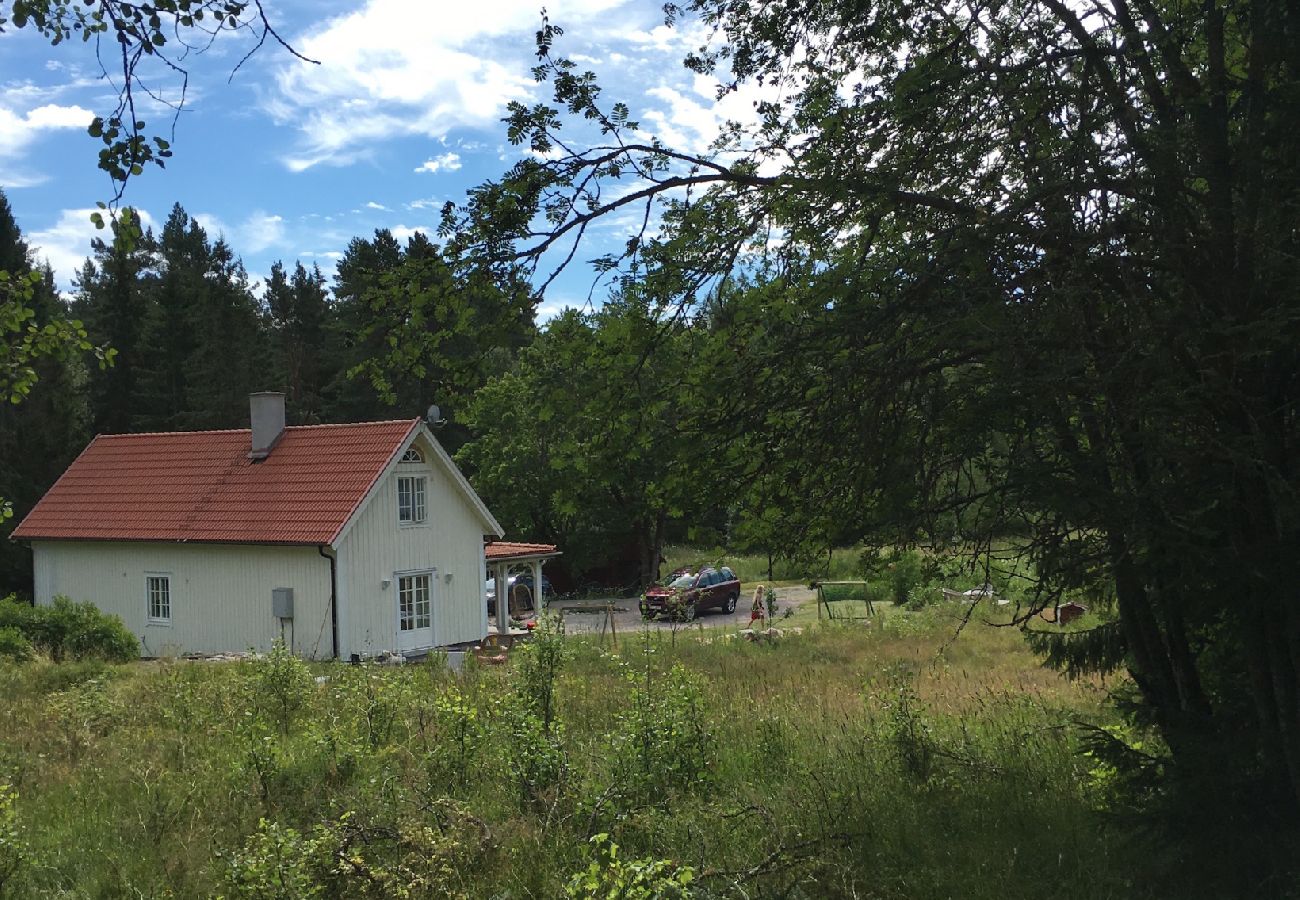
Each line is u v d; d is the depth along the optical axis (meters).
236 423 51.03
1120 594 5.44
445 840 5.80
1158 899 4.73
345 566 22.95
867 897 5.06
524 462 39.19
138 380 49.78
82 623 19.94
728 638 21.80
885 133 5.18
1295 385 4.46
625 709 8.74
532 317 5.55
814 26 5.96
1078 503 4.05
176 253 82.00
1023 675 13.57
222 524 24.28
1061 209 4.41
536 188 5.20
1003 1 5.22
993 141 4.93
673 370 5.66
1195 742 4.96
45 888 5.97
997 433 4.39
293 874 5.32
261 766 7.66
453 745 7.98
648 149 5.36
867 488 5.06
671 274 5.58
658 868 4.54
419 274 5.21
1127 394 4.14
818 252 5.76
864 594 33.53
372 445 24.62
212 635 24.27
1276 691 4.57
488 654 22.33
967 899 4.99
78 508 27.06
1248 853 4.64
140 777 8.18
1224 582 4.49
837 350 4.99
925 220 5.16
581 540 40.97
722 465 5.74
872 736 8.29
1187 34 4.96
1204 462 4.24
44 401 38.31
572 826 6.23
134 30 4.18
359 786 7.43
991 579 4.99
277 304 68.12
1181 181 4.52
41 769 8.67
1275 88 4.41
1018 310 4.29
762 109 5.80
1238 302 4.41
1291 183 4.40
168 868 6.08
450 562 25.81
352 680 11.70
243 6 4.18
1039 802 6.42
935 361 4.70
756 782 7.34
